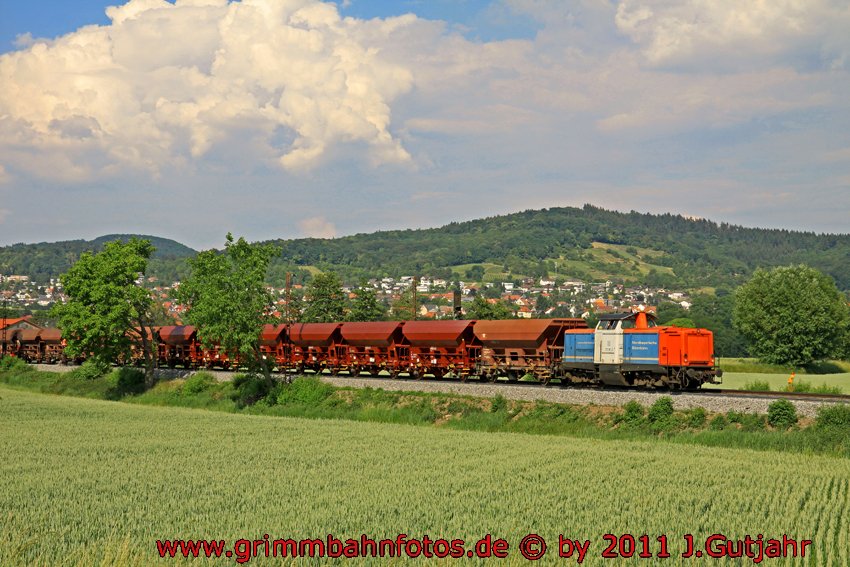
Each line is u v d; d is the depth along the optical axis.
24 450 34.12
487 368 49.69
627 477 26.83
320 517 21.08
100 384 73.19
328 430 41.50
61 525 20.47
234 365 65.81
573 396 42.25
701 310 162.12
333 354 59.75
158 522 20.80
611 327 43.34
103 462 30.73
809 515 21.06
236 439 37.88
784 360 89.81
